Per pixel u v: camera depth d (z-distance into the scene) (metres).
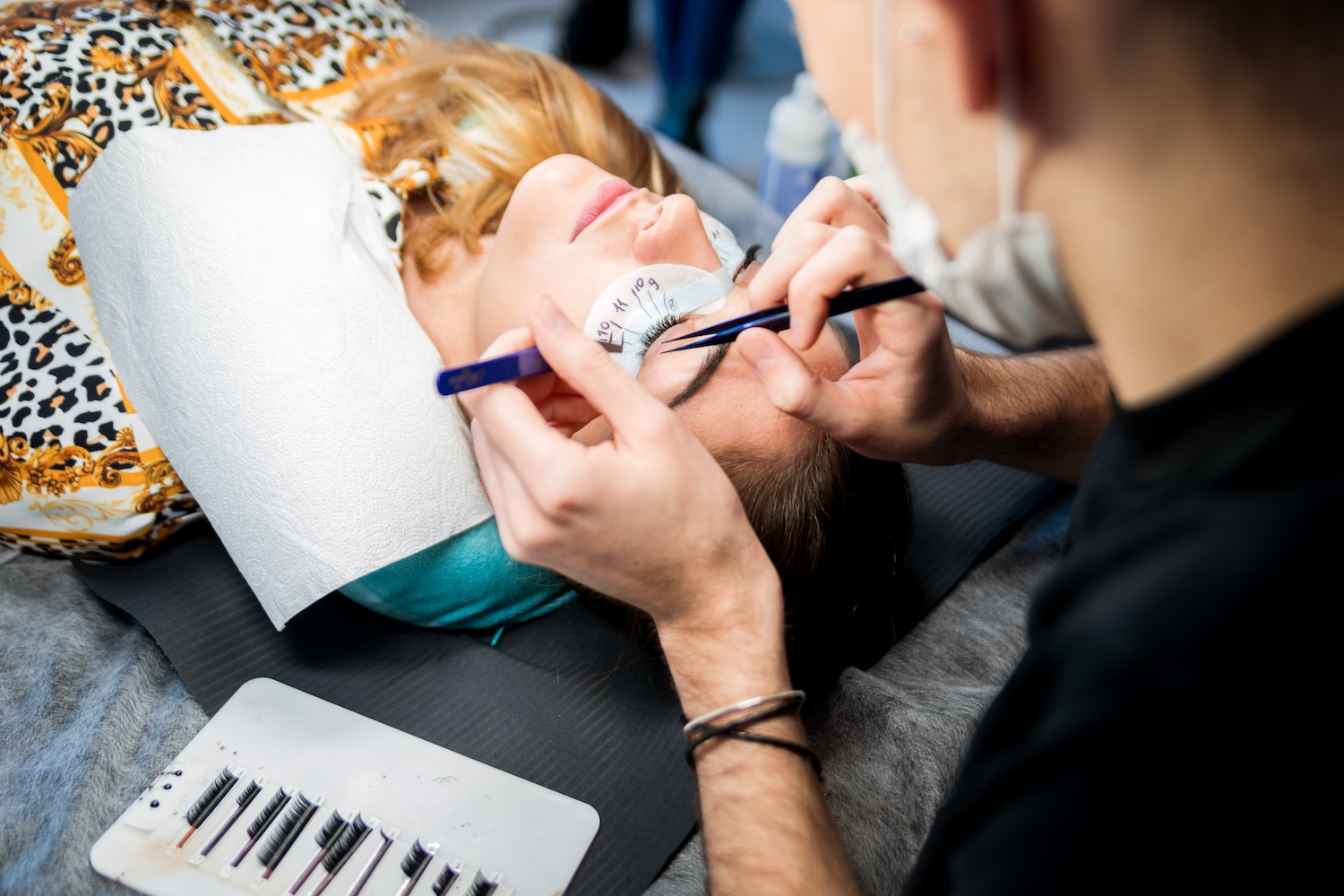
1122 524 0.38
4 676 0.93
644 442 0.60
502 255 0.95
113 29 1.08
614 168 1.18
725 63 2.01
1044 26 0.33
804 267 0.64
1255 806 0.34
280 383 0.88
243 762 0.86
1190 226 0.33
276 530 0.87
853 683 0.99
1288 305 0.32
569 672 1.02
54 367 0.97
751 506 0.86
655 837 0.88
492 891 0.80
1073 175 0.35
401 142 1.20
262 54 1.19
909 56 0.37
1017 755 0.38
